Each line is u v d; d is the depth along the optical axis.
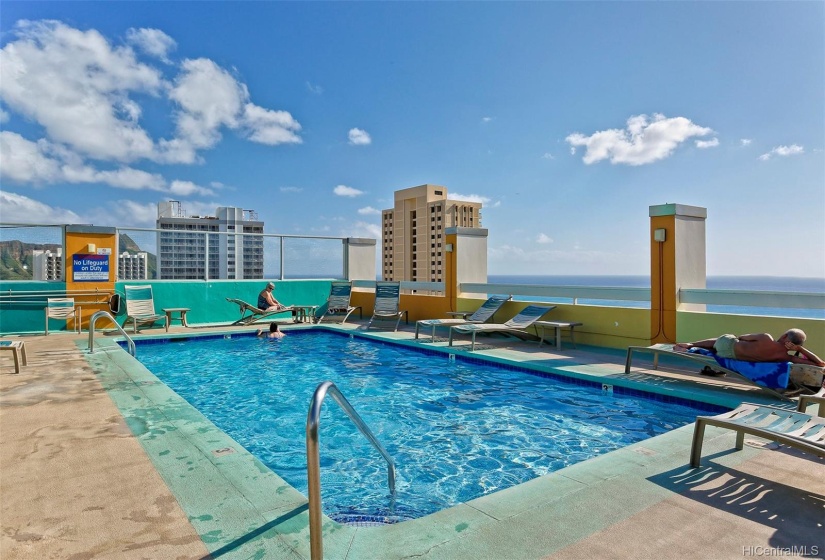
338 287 13.06
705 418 3.01
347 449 4.23
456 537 2.18
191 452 3.28
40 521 2.33
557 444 4.29
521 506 2.49
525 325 8.35
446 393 6.00
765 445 3.41
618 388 5.79
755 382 4.97
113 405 4.48
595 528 2.27
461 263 11.09
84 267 10.65
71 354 7.29
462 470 3.77
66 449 3.34
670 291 7.29
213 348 9.37
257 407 5.52
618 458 3.19
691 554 2.04
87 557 2.01
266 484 2.77
